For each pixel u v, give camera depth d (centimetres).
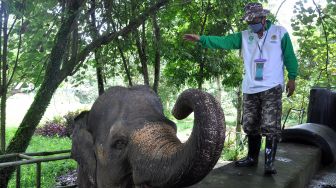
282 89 435
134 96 298
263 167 473
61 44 577
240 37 443
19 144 576
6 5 539
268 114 427
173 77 963
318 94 741
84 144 307
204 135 211
